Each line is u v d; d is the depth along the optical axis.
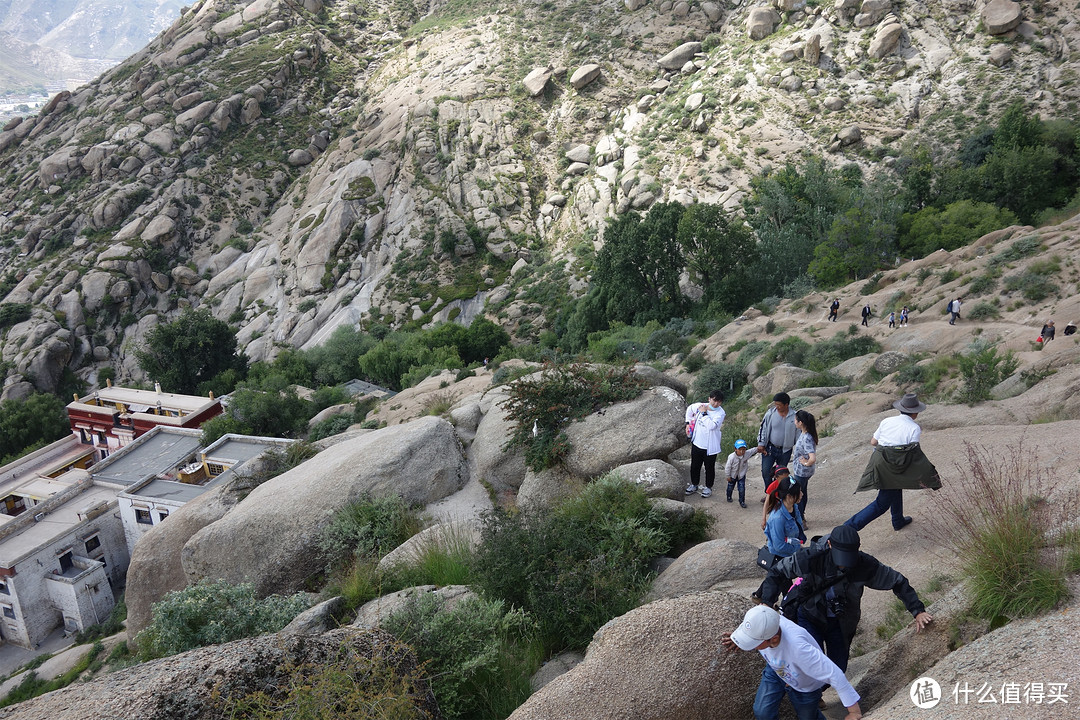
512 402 11.98
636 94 79.56
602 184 71.62
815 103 62.03
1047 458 7.08
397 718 4.76
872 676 4.43
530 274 69.38
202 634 8.60
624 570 7.49
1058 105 51.91
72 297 75.94
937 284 29.53
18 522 34.34
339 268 77.12
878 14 64.62
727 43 76.50
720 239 45.50
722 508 9.64
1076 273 23.97
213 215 85.31
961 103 56.25
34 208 87.94
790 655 3.80
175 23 114.62
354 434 18.02
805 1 70.88
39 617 32.59
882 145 56.59
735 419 18.64
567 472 11.06
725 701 4.53
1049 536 4.18
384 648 5.52
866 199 43.69
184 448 40.94
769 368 26.31
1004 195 44.50
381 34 115.19
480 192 78.44
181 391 60.28
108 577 35.53
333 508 12.30
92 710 4.39
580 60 86.56
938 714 3.28
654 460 10.19
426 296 71.38
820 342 27.30
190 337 60.31
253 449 36.19
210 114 93.38
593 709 4.54
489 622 6.71
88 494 37.38
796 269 46.12
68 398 69.50
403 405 36.88
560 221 74.19
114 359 74.44
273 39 106.12
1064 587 3.74
